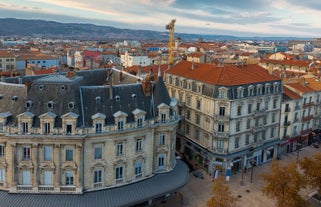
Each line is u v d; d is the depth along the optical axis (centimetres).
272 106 9962
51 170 6538
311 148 11575
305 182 7075
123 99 7188
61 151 6494
